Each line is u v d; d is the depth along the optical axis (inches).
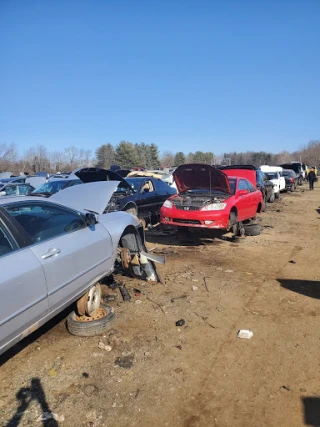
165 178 724.0
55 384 126.4
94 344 152.2
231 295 206.7
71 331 159.2
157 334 160.6
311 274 245.9
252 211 398.9
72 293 146.6
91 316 167.3
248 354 145.6
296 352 146.9
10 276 114.1
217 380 129.2
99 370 134.3
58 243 142.3
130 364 138.1
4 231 123.6
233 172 545.6
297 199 832.3
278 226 442.6
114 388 124.4
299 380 129.1
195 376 131.4
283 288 218.2
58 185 450.6
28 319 121.5
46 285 129.3
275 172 949.8
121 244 218.8
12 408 114.7
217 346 151.6
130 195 390.3
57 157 2262.6
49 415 111.6
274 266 266.2
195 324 170.6
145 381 128.3
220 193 352.8
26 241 129.0
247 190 388.5
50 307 133.3
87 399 119.0
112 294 204.7
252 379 129.8
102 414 112.6
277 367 136.8
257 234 381.7
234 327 168.1
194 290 213.6
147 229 412.2
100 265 169.5
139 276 227.1
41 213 145.3
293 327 168.1
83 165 2337.6
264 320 175.5
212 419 110.8
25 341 154.9
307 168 1744.6
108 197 215.5
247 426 108.0
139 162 3299.7
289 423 109.0
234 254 301.4
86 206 210.1
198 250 314.7
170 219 331.6
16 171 1891.0
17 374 132.1
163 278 234.4
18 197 141.7
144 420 110.4
